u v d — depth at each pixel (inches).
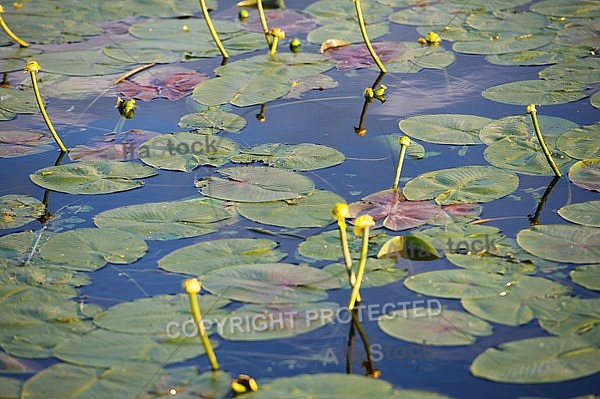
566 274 131.1
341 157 173.9
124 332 121.3
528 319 119.9
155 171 172.2
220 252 139.8
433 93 205.3
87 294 132.1
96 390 109.4
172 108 202.5
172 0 281.4
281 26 255.0
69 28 258.7
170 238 146.7
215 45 241.3
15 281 135.5
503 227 146.6
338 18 259.0
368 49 221.9
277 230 148.3
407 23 251.6
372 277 132.3
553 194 156.9
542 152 170.2
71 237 147.2
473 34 239.8
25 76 224.2
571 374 107.6
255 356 117.6
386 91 207.6
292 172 166.9
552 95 196.4
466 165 169.2
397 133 184.9
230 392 109.5
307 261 137.6
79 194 165.0
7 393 109.8
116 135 189.6
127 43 243.8
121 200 162.4
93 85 217.3
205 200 158.2
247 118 195.6
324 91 208.7
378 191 160.9
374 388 104.0
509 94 199.3
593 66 210.8
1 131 193.0
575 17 247.1
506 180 160.4
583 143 172.1
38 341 120.3
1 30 257.1
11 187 169.3
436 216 149.7
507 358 112.0
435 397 103.1
